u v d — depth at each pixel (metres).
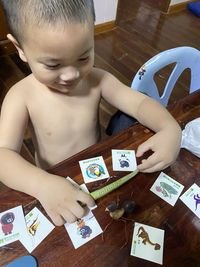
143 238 0.47
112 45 2.42
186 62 0.95
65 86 0.59
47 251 0.44
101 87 0.79
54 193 0.50
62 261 0.43
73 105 0.75
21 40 0.51
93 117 0.80
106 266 0.43
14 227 0.46
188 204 0.53
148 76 0.88
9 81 1.88
